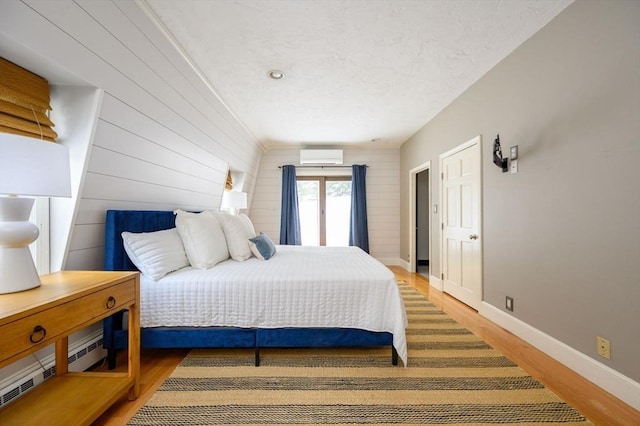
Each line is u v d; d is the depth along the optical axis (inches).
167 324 66.4
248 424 48.3
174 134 85.8
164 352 73.7
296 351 74.5
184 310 66.6
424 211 231.8
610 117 58.1
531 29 75.7
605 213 59.1
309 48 81.7
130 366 54.9
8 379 49.5
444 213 133.6
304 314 67.7
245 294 67.3
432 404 53.7
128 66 59.4
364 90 111.3
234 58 85.7
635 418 50.1
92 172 59.4
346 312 67.9
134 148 70.3
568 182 67.9
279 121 146.9
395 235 210.2
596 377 59.9
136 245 67.9
